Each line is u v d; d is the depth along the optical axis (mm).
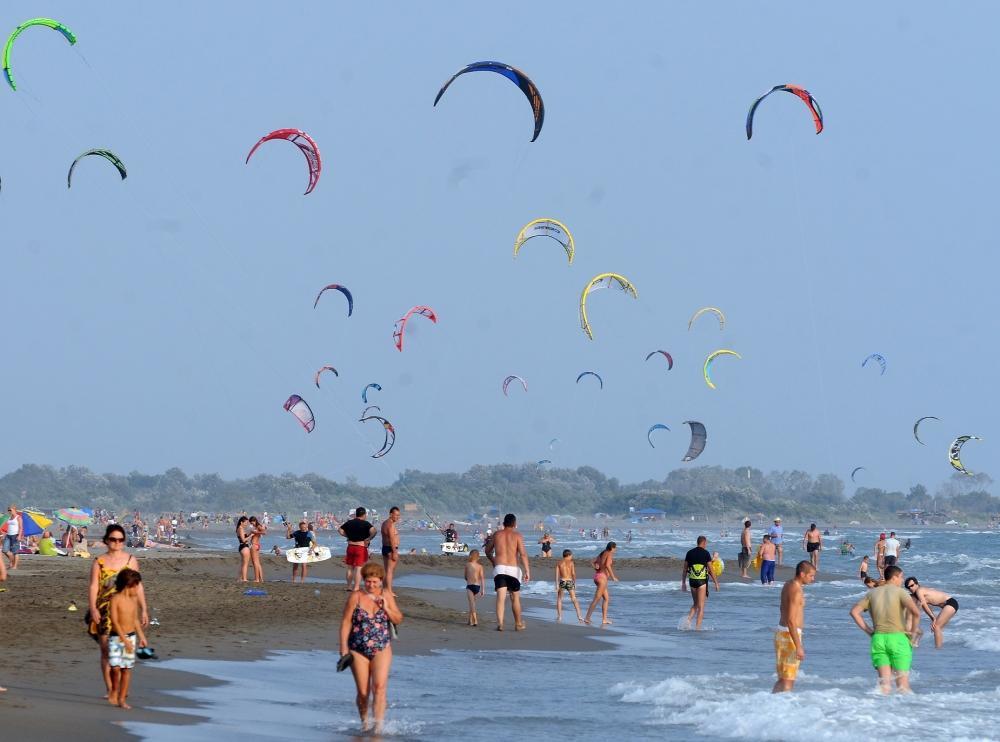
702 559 77688
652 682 49375
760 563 137375
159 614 69938
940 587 130750
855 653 63562
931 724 39156
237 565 144000
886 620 47188
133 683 44406
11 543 125625
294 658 54469
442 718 40188
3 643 52625
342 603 79188
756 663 58344
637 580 142875
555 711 42250
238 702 41656
